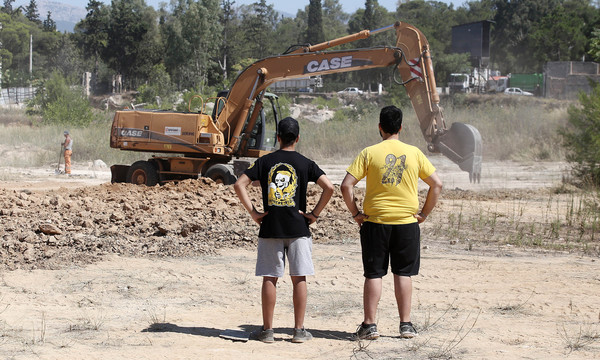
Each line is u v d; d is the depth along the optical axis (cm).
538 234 1124
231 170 1706
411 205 552
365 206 558
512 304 683
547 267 868
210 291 739
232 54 10238
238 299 708
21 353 511
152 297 711
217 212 1187
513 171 2297
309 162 551
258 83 1733
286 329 596
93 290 731
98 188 1596
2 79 7981
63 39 10375
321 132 3177
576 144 1919
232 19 11075
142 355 509
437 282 785
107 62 9900
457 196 1672
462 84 7144
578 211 1339
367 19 10769
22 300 686
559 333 578
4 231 980
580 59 8869
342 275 814
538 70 9512
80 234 984
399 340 554
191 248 952
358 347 534
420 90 1684
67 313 643
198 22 9375
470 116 3097
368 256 555
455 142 1684
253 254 935
